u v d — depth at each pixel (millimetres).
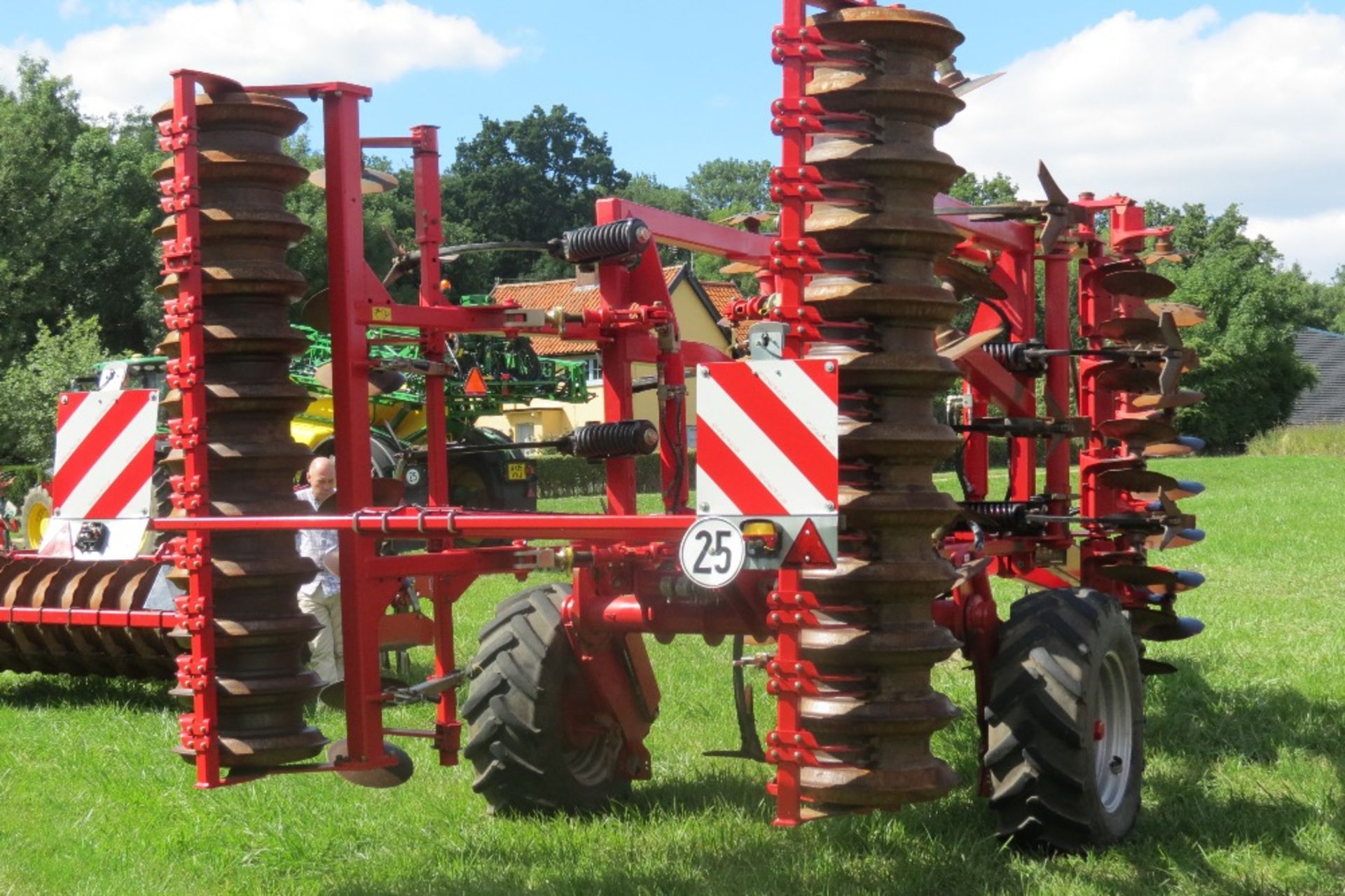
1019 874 4867
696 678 8844
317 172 5195
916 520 4305
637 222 4992
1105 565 7484
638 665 5848
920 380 4348
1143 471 6922
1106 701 5508
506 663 5605
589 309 5453
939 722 4324
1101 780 5359
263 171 4414
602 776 5906
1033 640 5148
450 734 5219
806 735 3949
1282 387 52938
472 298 10195
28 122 46969
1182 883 4734
